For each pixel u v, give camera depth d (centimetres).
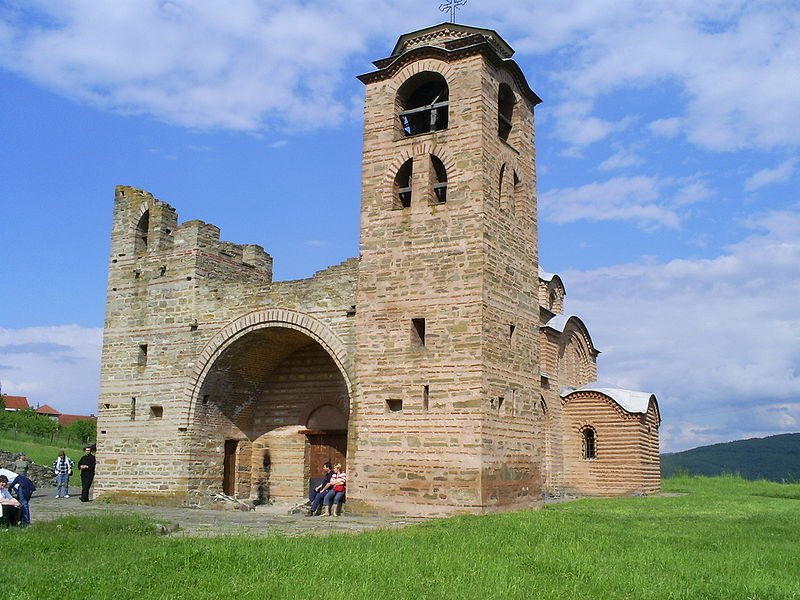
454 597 1166
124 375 3309
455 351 2592
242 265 3472
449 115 2794
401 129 2928
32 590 1152
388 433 2645
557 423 4159
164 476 3108
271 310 3009
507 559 1499
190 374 3138
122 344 3350
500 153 2848
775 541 1883
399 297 2730
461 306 2616
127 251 3438
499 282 2719
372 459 2655
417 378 2634
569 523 2117
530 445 2820
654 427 4256
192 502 3059
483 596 1180
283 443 3331
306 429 3288
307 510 2742
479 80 2769
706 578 1381
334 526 2205
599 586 1283
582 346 4850
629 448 4012
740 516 2519
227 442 3297
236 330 3073
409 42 3067
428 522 2194
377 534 1812
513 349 2773
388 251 2786
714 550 1709
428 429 2580
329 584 1210
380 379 2700
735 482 5356
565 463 4144
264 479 3328
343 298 2866
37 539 1599
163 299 3278
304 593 1151
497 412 2616
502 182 2867
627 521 2272
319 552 1486
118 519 1953
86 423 8475
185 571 1293
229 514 2669
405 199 2947
